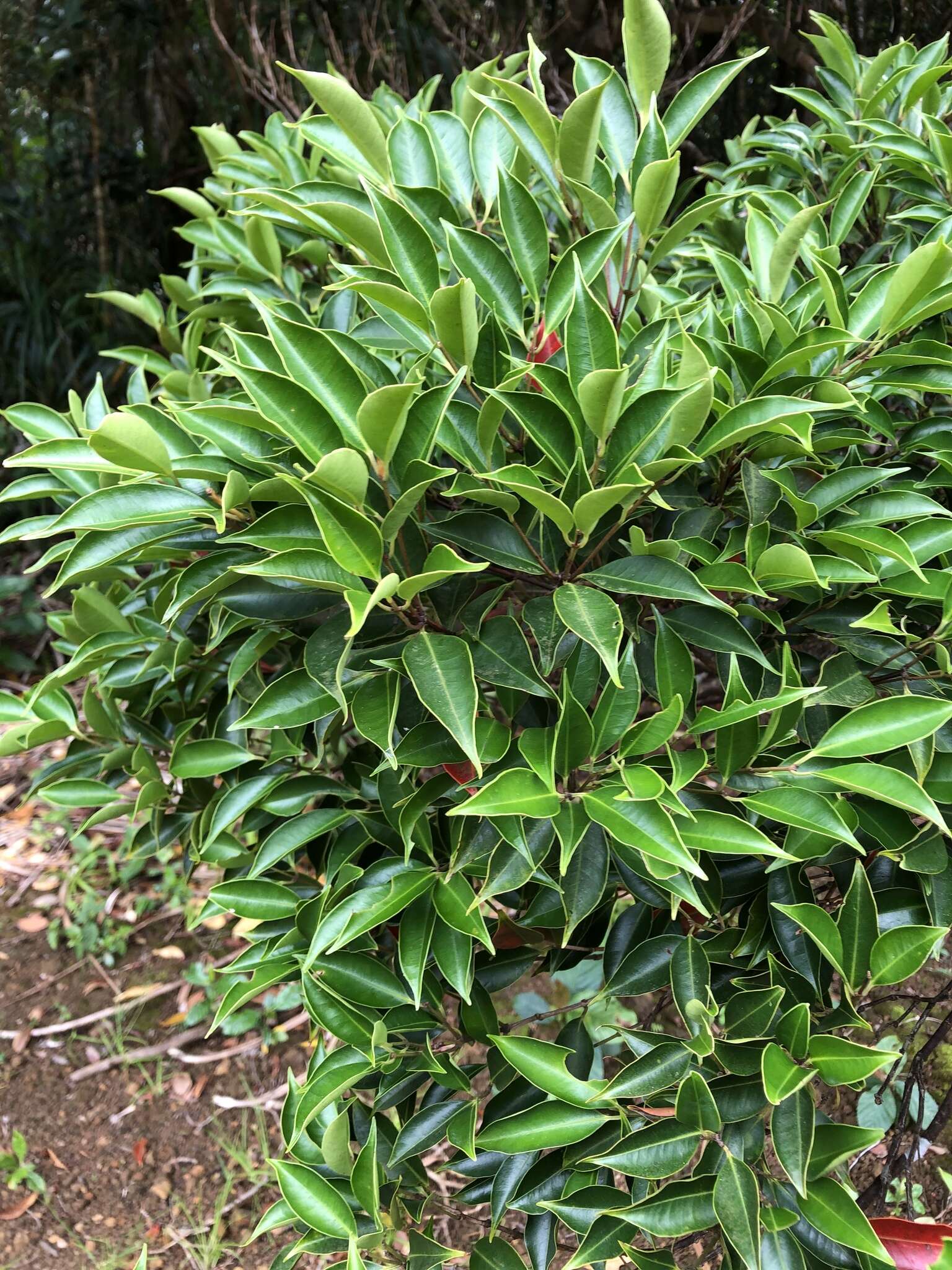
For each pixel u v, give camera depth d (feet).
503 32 6.51
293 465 1.93
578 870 1.86
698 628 1.91
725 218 3.19
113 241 9.07
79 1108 4.17
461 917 1.81
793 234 2.15
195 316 3.13
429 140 2.35
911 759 1.93
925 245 1.90
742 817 2.03
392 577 1.56
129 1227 3.71
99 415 2.50
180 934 4.98
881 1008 3.81
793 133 3.16
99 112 9.23
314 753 2.40
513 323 2.09
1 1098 4.19
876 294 2.27
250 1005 4.51
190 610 2.23
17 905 5.16
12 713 2.52
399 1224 2.07
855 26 4.83
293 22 7.91
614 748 1.89
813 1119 1.74
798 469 2.28
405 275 2.02
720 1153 1.78
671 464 1.72
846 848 2.03
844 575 1.90
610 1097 1.77
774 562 1.86
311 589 1.95
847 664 2.02
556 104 5.58
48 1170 3.92
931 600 2.09
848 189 2.62
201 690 2.54
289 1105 2.13
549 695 1.78
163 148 9.33
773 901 1.98
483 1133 1.87
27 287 8.34
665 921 2.15
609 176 2.29
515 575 1.98
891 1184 3.29
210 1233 3.67
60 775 2.84
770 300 2.31
